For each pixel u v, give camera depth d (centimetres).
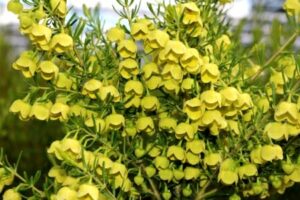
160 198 42
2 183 40
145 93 39
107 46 40
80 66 39
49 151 37
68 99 39
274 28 50
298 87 40
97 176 37
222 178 38
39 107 39
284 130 37
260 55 44
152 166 41
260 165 40
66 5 38
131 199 40
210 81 37
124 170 38
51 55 39
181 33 39
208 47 40
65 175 39
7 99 85
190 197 43
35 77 39
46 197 40
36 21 37
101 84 38
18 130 79
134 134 40
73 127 38
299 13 42
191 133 38
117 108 40
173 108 40
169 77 38
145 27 38
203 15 41
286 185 42
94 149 41
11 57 107
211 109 37
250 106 38
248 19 73
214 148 39
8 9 38
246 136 39
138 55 39
